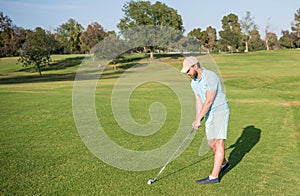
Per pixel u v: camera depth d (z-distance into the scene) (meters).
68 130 9.63
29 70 54.19
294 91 20.25
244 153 7.27
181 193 5.18
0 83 32.69
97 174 6.05
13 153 7.39
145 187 5.43
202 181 5.56
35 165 6.57
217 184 5.52
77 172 6.16
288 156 7.00
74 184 5.57
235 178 5.78
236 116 11.80
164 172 6.15
